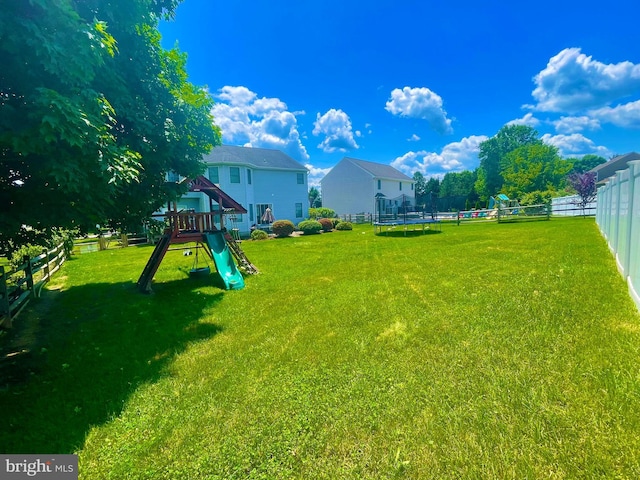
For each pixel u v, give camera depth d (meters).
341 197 33.47
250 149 23.98
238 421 2.25
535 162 36.22
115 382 2.92
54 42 2.65
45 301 6.01
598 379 2.34
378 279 6.38
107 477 1.84
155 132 5.18
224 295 5.91
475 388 2.40
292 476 1.76
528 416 2.03
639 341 2.87
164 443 2.08
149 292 6.34
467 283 5.43
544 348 2.91
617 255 6.07
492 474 1.65
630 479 1.53
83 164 3.00
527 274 5.64
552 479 1.58
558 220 18.66
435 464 1.75
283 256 10.46
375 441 1.96
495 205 32.09
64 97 2.64
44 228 3.65
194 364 3.21
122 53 4.74
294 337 3.73
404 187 37.62
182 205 20.56
